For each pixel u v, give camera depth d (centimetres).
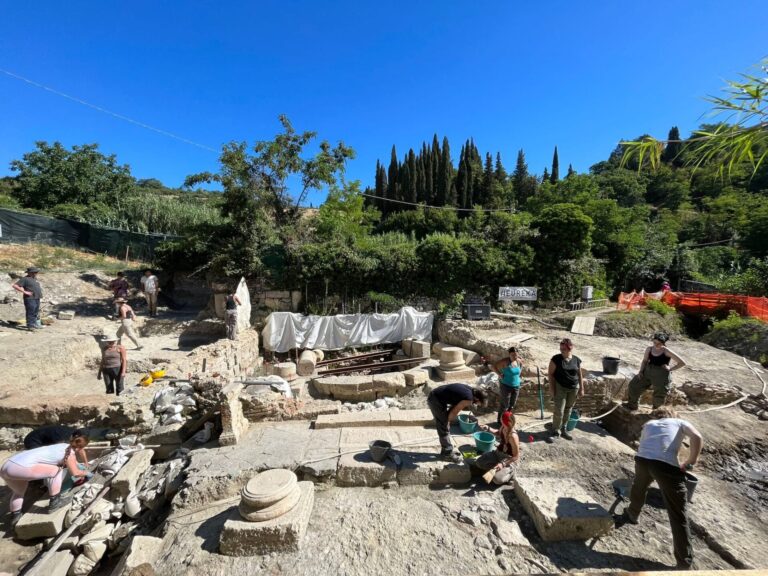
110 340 812
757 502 488
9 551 509
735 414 707
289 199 1831
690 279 2409
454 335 1284
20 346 969
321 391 938
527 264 1752
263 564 382
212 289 1612
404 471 511
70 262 1742
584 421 699
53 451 552
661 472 378
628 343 1230
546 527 400
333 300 1661
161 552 412
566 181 3247
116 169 2803
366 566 376
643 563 372
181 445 677
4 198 2253
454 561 378
